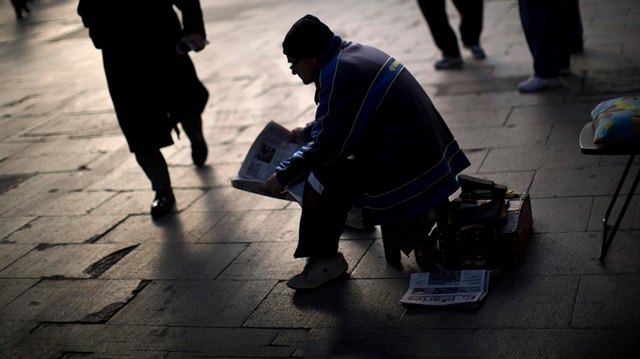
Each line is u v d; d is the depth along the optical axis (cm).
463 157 396
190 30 512
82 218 524
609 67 656
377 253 416
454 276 367
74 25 1351
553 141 525
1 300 428
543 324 328
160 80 499
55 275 449
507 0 997
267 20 1125
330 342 343
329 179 373
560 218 418
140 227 497
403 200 366
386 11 1053
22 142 716
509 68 712
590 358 302
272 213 488
